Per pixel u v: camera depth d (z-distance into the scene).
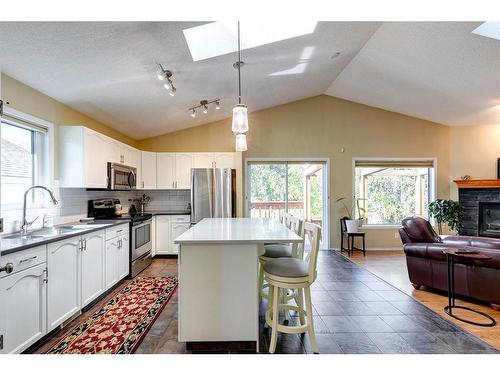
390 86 4.82
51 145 3.08
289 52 3.54
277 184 6.00
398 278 3.90
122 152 4.27
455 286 3.05
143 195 5.53
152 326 2.46
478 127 5.89
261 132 5.85
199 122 5.50
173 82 3.50
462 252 2.77
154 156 5.21
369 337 2.30
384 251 5.69
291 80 4.61
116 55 2.59
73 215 3.51
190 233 2.30
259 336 2.33
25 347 1.91
